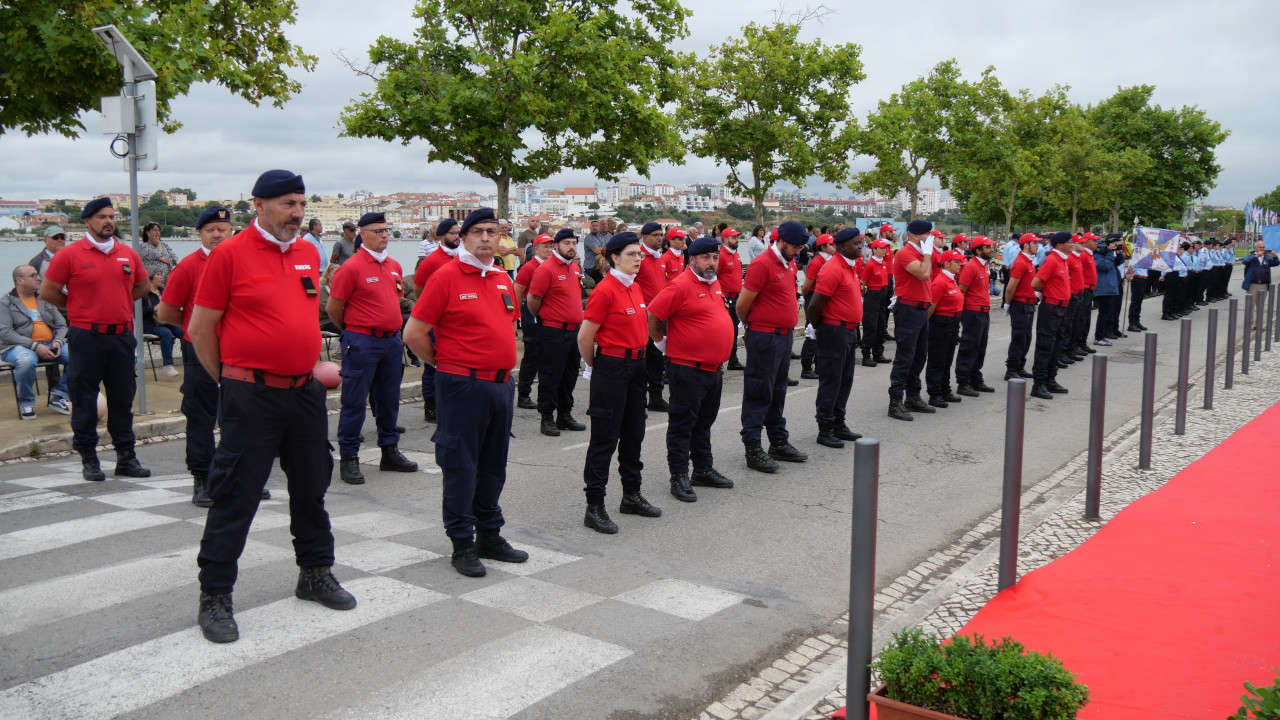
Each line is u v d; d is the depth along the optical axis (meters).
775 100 20.95
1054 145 39.31
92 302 6.66
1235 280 39.81
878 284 13.31
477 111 15.91
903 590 5.02
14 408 9.42
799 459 7.98
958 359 11.37
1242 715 2.77
